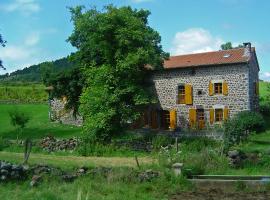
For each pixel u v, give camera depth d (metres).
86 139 36.62
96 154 32.03
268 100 54.50
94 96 39.22
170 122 46.25
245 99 42.78
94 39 40.84
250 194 18.66
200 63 44.62
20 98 82.06
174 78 46.31
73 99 47.28
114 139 39.09
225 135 33.22
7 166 19.70
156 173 20.83
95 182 19.61
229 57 44.31
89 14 41.22
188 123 45.44
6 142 35.06
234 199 17.77
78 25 41.00
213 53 46.72
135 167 23.00
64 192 17.72
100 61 43.00
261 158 24.12
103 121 37.88
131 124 46.28
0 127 52.34
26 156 23.50
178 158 23.88
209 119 44.44
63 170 20.97
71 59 44.88
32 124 53.50
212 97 44.34
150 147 34.34
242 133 33.81
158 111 47.19
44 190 17.72
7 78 124.56
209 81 44.53
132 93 40.25
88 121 38.47
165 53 43.66
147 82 47.22
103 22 40.25
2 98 82.19
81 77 45.69
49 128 50.34
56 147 33.91
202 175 21.16
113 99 38.78
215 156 24.03
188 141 35.81
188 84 45.56
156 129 46.88
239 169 23.36
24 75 125.81
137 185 19.48
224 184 19.88
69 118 53.41
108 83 39.72
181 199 17.77
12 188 18.38
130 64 39.00
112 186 18.94
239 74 43.12
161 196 18.20
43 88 85.38
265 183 19.66
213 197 18.14
